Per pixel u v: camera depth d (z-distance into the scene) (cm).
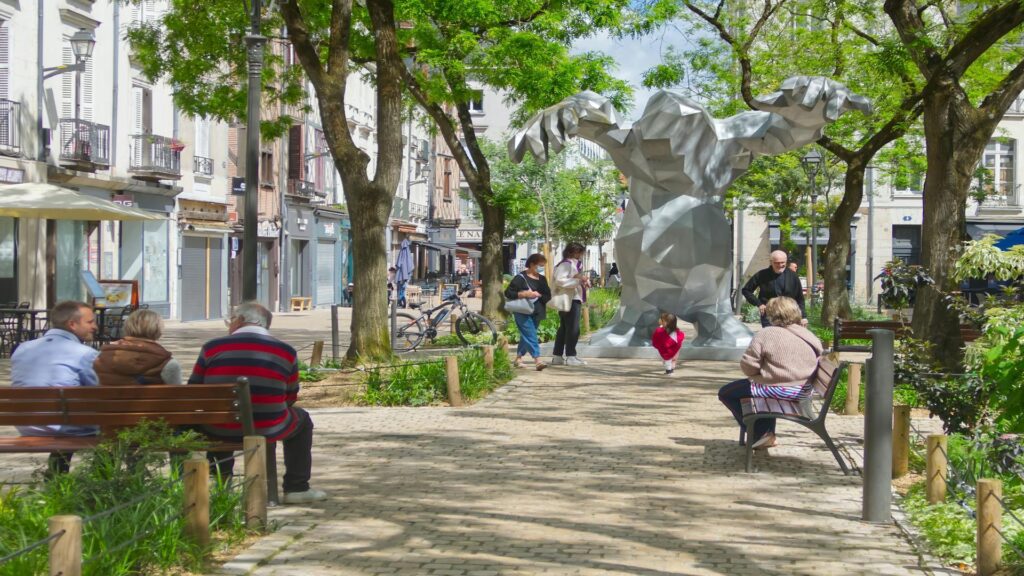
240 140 4219
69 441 759
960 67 1392
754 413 946
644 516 766
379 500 810
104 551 552
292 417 785
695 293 2069
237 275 4241
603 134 1977
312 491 808
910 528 729
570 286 1911
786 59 2595
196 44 2183
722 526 739
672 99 1956
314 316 4162
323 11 2161
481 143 5384
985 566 605
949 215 1398
